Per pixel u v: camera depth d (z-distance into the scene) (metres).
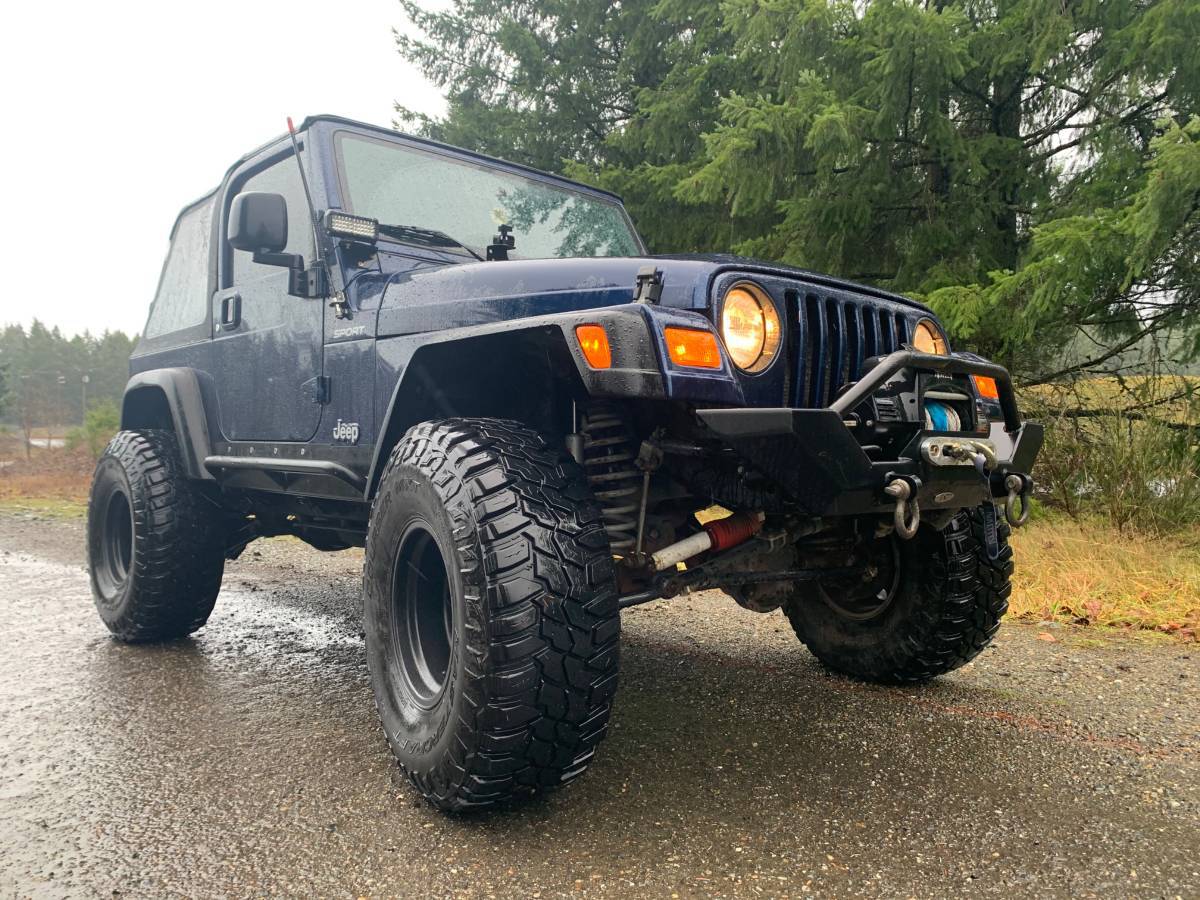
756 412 1.86
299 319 2.94
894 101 6.34
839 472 1.92
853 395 1.99
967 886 1.68
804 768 2.28
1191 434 6.15
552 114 11.99
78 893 1.67
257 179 3.32
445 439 2.10
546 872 1.74
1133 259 5.17
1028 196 6.86
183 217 4.10
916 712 2.76
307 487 2.94
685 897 1.63
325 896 1.65
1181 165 4.72
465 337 2.15
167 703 2.89
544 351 2.26
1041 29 6.14
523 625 1.82
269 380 3.09
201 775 2.26
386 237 2.83
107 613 3.75
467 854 1.81
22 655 3.55
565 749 1.90
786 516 2.48
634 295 2.05
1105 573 4.79
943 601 2.79
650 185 9.22
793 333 2.18
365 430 2.60
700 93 9.12
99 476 3.88
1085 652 3.57
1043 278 5.52
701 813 2.01
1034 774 2.25
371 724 2.67
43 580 5.49
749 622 4.23
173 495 3.57
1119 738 2.53
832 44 6.71
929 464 2.06
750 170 6.69
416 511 2.11
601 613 1.90
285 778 2.24
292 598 4.94
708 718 2.70
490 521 1.89
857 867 1.75
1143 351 6.59
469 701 1.85
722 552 2.44
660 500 2.41
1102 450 6.17
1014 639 3.80
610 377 1.83
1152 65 5.82
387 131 3.11
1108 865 1.76
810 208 6.87
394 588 2.27
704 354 1.88
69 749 2.45
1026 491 2.38
